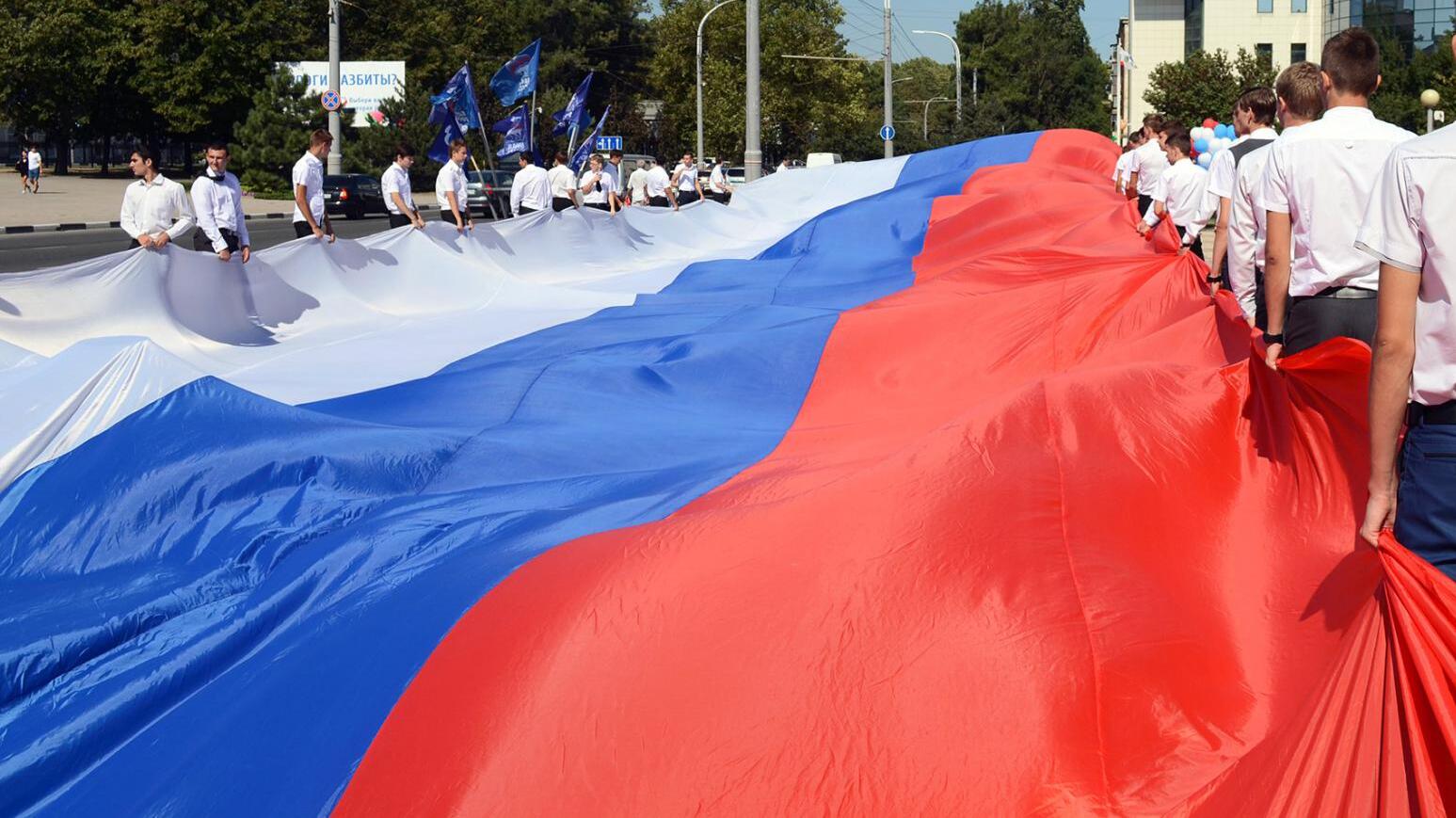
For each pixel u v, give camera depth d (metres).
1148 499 4.27
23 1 54.69
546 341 9.25
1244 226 5.92
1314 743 2.80
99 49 54.75
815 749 3.28
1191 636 3.54
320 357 8.98
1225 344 6.59
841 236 13.48
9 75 54.28
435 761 3.52
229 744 3.88
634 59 89.19
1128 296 7.58
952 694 3.33
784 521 4.08
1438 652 2.77
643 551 4.06
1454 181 2.86
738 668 3.50
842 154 72.69
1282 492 4.54
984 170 14.71
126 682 4.36
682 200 27.55
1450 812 2.65
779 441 6.60
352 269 10.97
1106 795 3.07
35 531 5.48
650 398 7.46
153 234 10.94
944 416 6.91
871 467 4.48
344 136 57.84
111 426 5.93
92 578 5.27
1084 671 3.34
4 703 4.37
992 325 7.65
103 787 3.86
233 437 5.95
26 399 5.95
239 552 5.31
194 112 55.28
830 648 3.51
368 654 4.04
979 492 4.09
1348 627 3.42
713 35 64.19
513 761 3.42
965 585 3.65
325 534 5.41
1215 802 2.89
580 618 3.79
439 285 11.52
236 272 9.84
